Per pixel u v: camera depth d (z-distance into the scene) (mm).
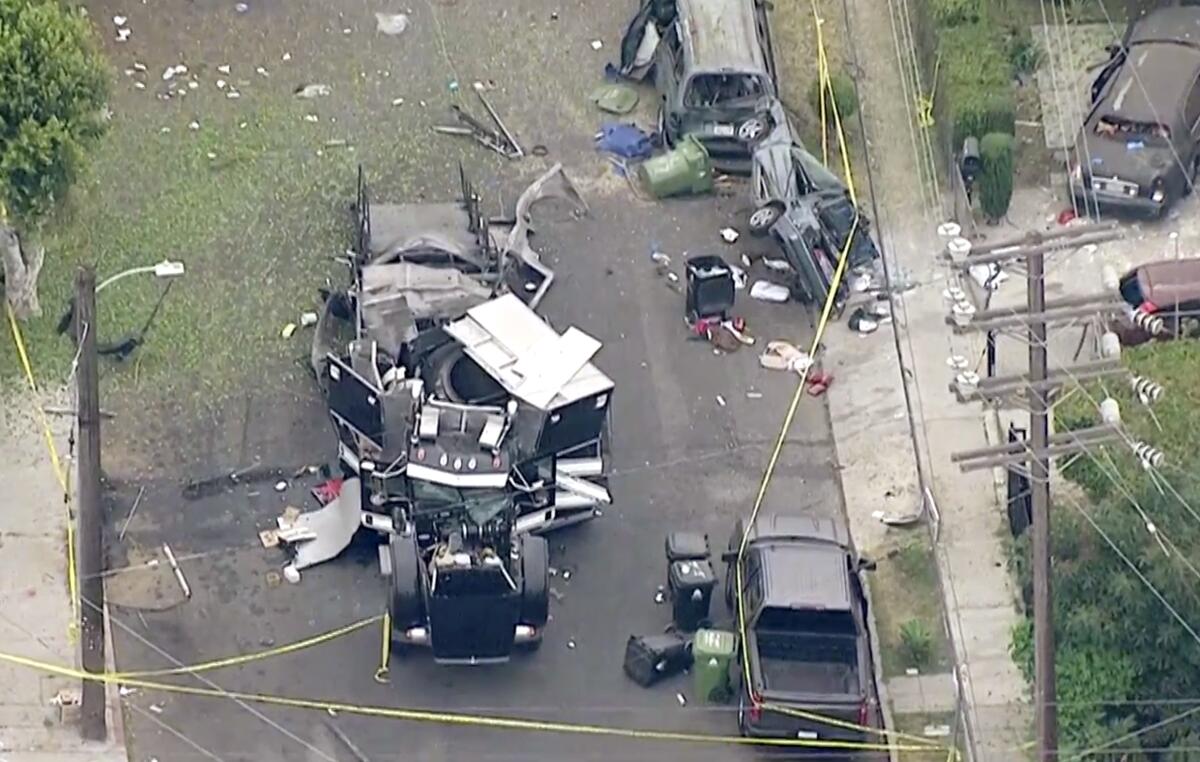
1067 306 99750
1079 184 135750
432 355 117750
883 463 123188
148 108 144500
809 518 115312
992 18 148250
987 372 121125
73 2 151125
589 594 116000
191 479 121062
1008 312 100000
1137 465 109500
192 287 132000
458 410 113312
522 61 149375
